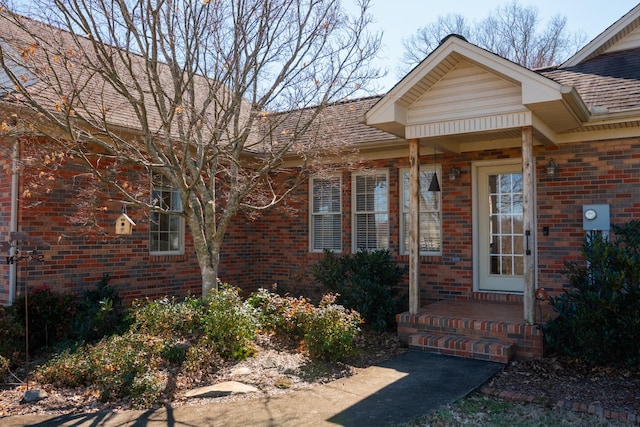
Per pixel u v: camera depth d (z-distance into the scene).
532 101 6.89
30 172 8.33
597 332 6.51
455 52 7.43
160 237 10.48
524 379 6.38
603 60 10.44
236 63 8.05
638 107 7.84
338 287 9.31
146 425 4.85
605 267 6.66
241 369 6.51
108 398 5.58
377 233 11.15
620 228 7.55
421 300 10.30
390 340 8.41
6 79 8.77
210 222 8.61
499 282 9.78
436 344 7.68
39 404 5.48
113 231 9.52
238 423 4.89
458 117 7.81
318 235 11.87
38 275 8.44
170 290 10.47
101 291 8.77
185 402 5.54
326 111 11.02
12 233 6.71
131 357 5.91
